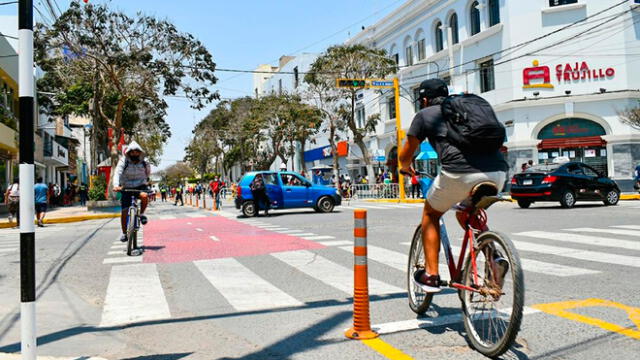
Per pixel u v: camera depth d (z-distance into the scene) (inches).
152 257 328.2
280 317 182.7
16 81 1047.6
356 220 157.9
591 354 135.9
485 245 140.4
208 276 262.1
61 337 163.3
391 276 252.2
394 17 1460.4
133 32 981.2
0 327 173.3
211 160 3452.3
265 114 1846.7
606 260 271.0
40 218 693.9
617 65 960.9
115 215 881.5
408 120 1403.8
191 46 1011.9
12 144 995.9
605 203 684.7
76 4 944.3
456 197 144.5
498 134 135.0
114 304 206.5
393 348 145.2
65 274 276.8
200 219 700.0
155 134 1742.1
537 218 508.7
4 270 300.2
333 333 161.0
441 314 179.2
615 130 954.1
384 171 1363.2
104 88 1077.8
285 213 769.6
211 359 141.3
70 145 1947.6
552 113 999.0
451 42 1190.3
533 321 166.6
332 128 1443.2
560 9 989.2
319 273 264.5
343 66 1277.1
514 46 1026.7
